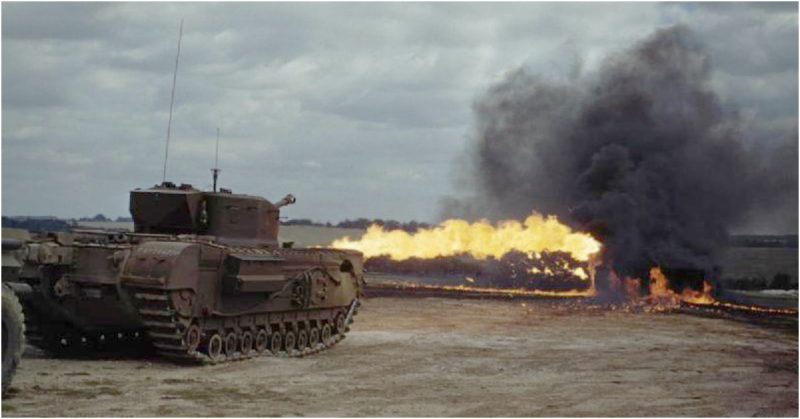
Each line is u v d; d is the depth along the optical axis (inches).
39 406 645.9
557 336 1214.9
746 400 750.5
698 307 1723.7
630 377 869.2
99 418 614.5
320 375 841.5
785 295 2285.9
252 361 916.6
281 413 652.1
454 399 728.3
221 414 642.2
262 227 1028.5
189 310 859.4
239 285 896.9
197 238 927.0
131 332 995.3
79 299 884.0
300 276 992.9
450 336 1192.2
